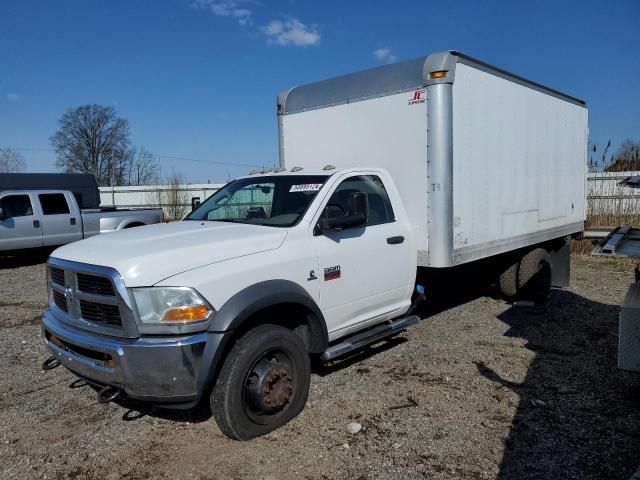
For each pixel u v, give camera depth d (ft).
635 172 48.93
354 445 12.33
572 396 14.92
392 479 10.93
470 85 19.71
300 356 13.53
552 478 10.83
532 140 25.02
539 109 25.58
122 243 13.17
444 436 12.67
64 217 46.19
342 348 15.14
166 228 15.29
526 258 25.73
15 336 22.36
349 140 20.85
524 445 12.19
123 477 11.32
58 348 13.25
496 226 22.04
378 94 19.75
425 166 18.63
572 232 30.19
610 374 16.58
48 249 47.52
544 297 26.48
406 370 17.12
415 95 18.72
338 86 21.18
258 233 13.92
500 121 22.03
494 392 15.28
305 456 11.91
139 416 14.24
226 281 12.19
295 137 22.85
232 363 12.16
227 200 17.85
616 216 47.85
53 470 11.66
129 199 100.42
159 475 11.34
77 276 12.63
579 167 30.86
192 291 11.59
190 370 11.36
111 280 11.60
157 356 11.22
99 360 12.06
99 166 191.42
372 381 16.20
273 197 16.53
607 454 11.73
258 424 12.69
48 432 13.43
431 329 21.99
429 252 18.70
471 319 23.61
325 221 14.83
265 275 13.08
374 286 16.61
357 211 15.21
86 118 187.83
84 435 13.23
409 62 19.07
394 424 13.34
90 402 15.23
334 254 15.14
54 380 17.04
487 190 21.22
